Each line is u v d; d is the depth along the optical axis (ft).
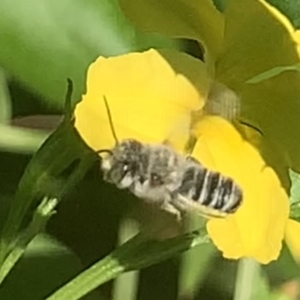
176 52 0.20
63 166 0.19
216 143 0.19
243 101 0.20
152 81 0.19
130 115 0.19
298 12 0.21
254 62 0.20
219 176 0.19
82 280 0.20
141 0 0.20
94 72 0.19
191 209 0.19
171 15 0.20
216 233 0.19
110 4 0.22
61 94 0.22
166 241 0.20
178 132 0.19
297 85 0.19
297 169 0.20
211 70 0.20
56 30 0.22
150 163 0.19
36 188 0.19
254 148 0.20
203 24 0.20
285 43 0.19
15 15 0.22
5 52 0.22
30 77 0.22
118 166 0.19
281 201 0.19
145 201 0.21
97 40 0.22
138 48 0.22
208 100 0.20
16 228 0.20
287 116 0.20
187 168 0.19
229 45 0.20
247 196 0.19
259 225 0.19
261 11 0.19
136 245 0.20
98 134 0.19
